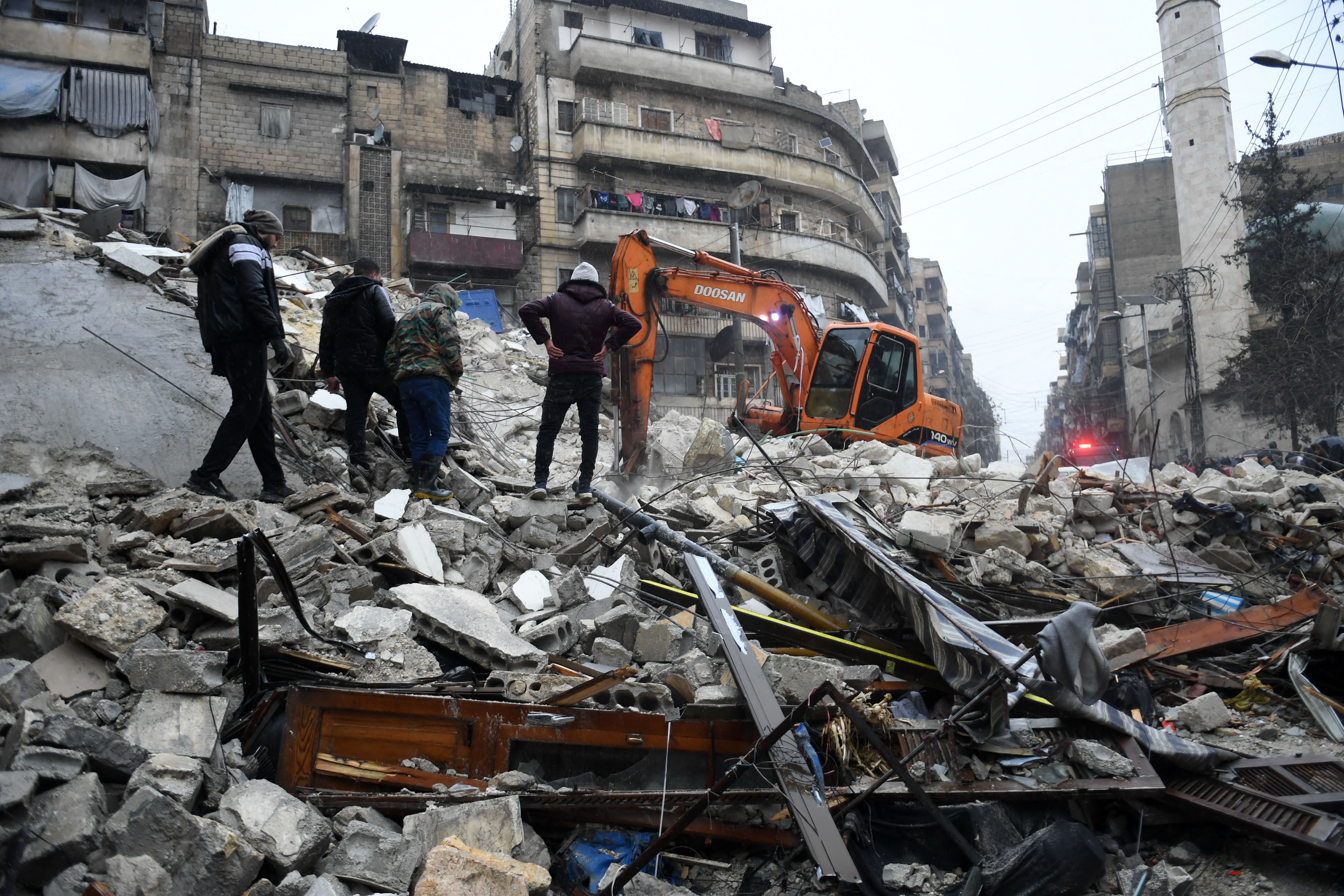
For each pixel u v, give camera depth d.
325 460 6.64
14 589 4.00
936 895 3.30
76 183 27.48
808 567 5.92
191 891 2.59
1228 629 5.78
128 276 8.38
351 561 5.03
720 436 9.19
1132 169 49.31
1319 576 7.55
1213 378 29.28
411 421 6.56
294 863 2.83
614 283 9.45
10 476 5.27
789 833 3.49
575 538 6.28
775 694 3.95
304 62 31.25
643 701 3.74
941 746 3.86
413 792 3.41
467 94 34.66
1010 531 7.01
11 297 7.45
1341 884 3.34
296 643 4.08
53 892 2.47
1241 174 28.22
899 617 5.23
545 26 35.00
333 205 30.84
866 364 11.57
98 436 6.08
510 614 4.95
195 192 29.22
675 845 3.55
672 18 38.34
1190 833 3.76
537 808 3.36
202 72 29.89
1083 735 4.04
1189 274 30.47
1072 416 52.28
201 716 3.28
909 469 9.15
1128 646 5.58
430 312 6.52
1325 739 4.75
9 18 27.36
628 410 9.05
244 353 5.54
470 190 32.12
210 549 4.62
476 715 3.50
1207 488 8.89
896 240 49.81
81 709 3.26
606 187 34.78
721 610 4.26
